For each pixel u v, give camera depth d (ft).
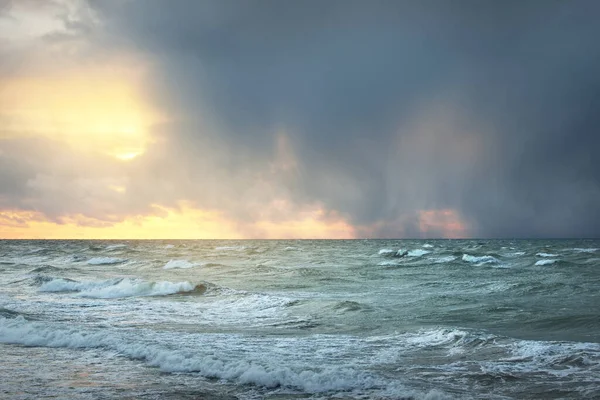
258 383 39.99
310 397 36.86
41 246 419.74
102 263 201.87
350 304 79.77
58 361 47.14
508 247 342.85
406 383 40.22
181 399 36.04
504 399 36.27
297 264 187.42
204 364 44.37
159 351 48.65
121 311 79.20
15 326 61.21
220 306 84.89
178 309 81.66
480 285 108.99
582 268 152.66
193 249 343.87
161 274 147.95
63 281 111.86
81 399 35.65
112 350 51.62
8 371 43.37
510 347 50.75
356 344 54.19
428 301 84.94
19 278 131.03
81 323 67.31
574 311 72.64
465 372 43.27
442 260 198.59
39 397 36.01
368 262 194.18
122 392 37.52
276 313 76.33
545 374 42.06
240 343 54.39
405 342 55.06
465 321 67.67
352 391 38.06
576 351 48.21
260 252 294.25
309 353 49.93
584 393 37.04
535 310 73.82
